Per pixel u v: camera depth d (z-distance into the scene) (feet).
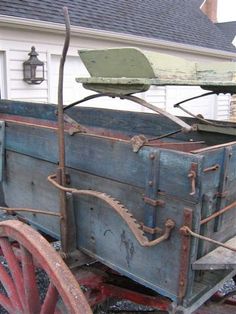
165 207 4.43
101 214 5.25
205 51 33.04
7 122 6.83
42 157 6.11
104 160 5.08
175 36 31.45
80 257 5.72
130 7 31.27
